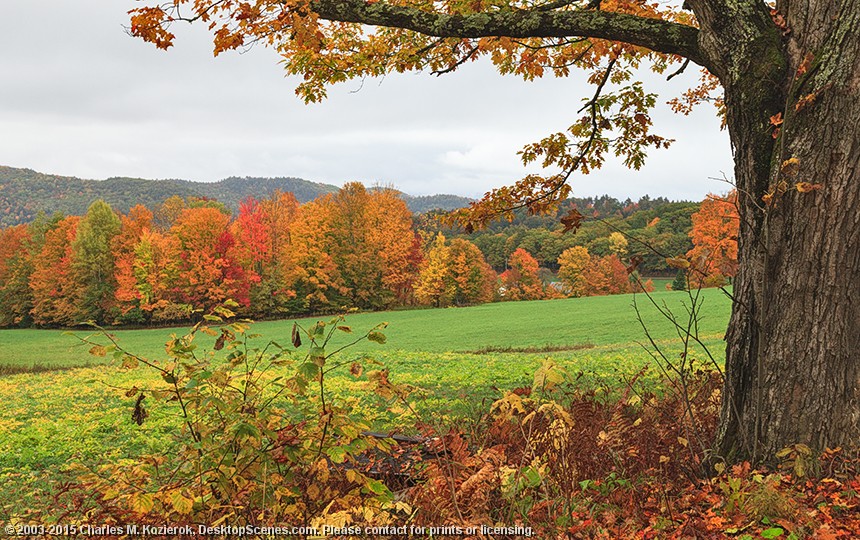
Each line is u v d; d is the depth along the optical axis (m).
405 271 76.00
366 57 7.48
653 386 9.54
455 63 7.77
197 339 48.38
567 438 4.23
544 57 7.88
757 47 4.54
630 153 8.27
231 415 3.71
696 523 3.17
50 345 53.47
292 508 3.52
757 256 4.48
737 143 4.67
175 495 3.17
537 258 120.81
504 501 3.69
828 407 4.17
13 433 11.54
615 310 54.47
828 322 4.19
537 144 8.28
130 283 69.88
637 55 8.15
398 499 3.96
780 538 3.11
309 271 73.12
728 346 4.67
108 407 14.61
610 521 3.49
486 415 5.83
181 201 111.62
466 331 47.53
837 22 4.18
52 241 79.81
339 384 14.99
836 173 4.11
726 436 4.58
